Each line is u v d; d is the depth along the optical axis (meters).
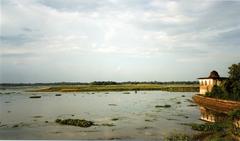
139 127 34.91
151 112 50.41
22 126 36.34
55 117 44.78
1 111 53.75
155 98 85.88
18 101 79.50
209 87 63.47
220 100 46.03
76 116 45.84
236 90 46.69
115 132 31.75
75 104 68.38
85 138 28.52
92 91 139.38
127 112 50.88
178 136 27.97
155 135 29.56
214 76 63.94
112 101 76.44
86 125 36.31
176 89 135.00
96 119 42.28
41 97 98.00
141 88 150.62
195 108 56.44
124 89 144.62
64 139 27.75
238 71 49.00
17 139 27.73
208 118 41.50
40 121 40.50
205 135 28.09
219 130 29.73
